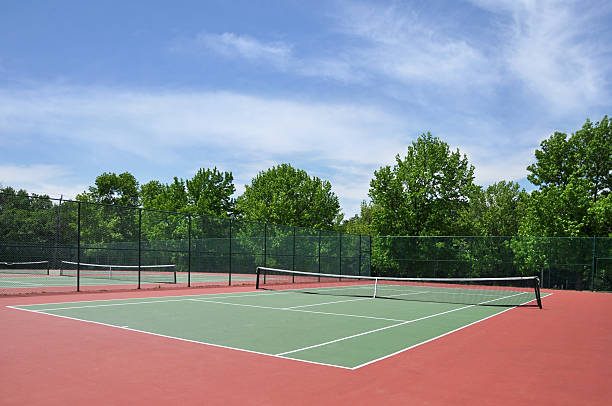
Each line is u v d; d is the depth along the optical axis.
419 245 31.39
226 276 33.88
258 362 6.53
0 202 24.31
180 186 60.34
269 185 54.00
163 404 4.62
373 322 11.08
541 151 36.53
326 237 30.80
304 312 12.86
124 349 7.29
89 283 24.59
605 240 25.59
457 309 14.52
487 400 4.97
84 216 35.47
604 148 35.09
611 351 7.88
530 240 27.78
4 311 11.73
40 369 5.95
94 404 4.59
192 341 8.07
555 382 5.79
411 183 39.31
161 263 36.59
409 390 5.27
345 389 5.25
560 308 15.34
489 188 56.69
